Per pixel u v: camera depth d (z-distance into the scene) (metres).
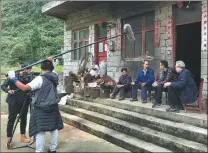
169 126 5.00
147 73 6.67
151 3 7.57
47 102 4.38
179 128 4.83
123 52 8.82
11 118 5.24
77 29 11.27
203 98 5.92
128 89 7.23
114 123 5.86
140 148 4.75
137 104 6.36
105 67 9.40
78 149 5.08
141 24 8.17
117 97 7.58
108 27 9.31
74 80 8.77
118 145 5.24
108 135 5.53
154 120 5.38
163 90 6.05
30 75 5.38
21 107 5.31
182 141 4.60
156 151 4.55
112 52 9.16
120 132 5.67
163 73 6.13
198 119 4.88
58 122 4.55
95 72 8.61
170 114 5.37
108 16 9.35
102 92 7.48
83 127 6.36
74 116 7.25
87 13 10.55
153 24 7.76
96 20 10.01
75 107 7.76
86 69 8.79
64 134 6.09
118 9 8.85
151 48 7.84
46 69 4.58
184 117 5.12
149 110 5.83
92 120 6.60
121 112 6.16
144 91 6.54
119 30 8.85
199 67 9.22
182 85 5.29
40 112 4.39
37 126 4.35
